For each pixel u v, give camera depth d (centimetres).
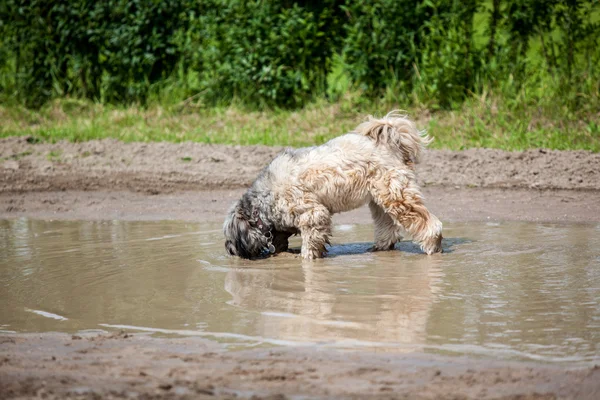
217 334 549
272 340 530
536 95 1523
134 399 404
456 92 1569
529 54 1647
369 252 843
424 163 1283
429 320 572
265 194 820
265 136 1499
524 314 582
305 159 809
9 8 1756
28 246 888
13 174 1306
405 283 688
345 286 684
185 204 1141
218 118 1655
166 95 1739
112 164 1359
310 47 1680
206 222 1034
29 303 650
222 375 447
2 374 448
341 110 1602
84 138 1520
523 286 665
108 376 446
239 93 1731
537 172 1213
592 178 1175
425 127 1505
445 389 421
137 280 722
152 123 1639
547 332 536
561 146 1343
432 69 1586
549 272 712
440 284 681
